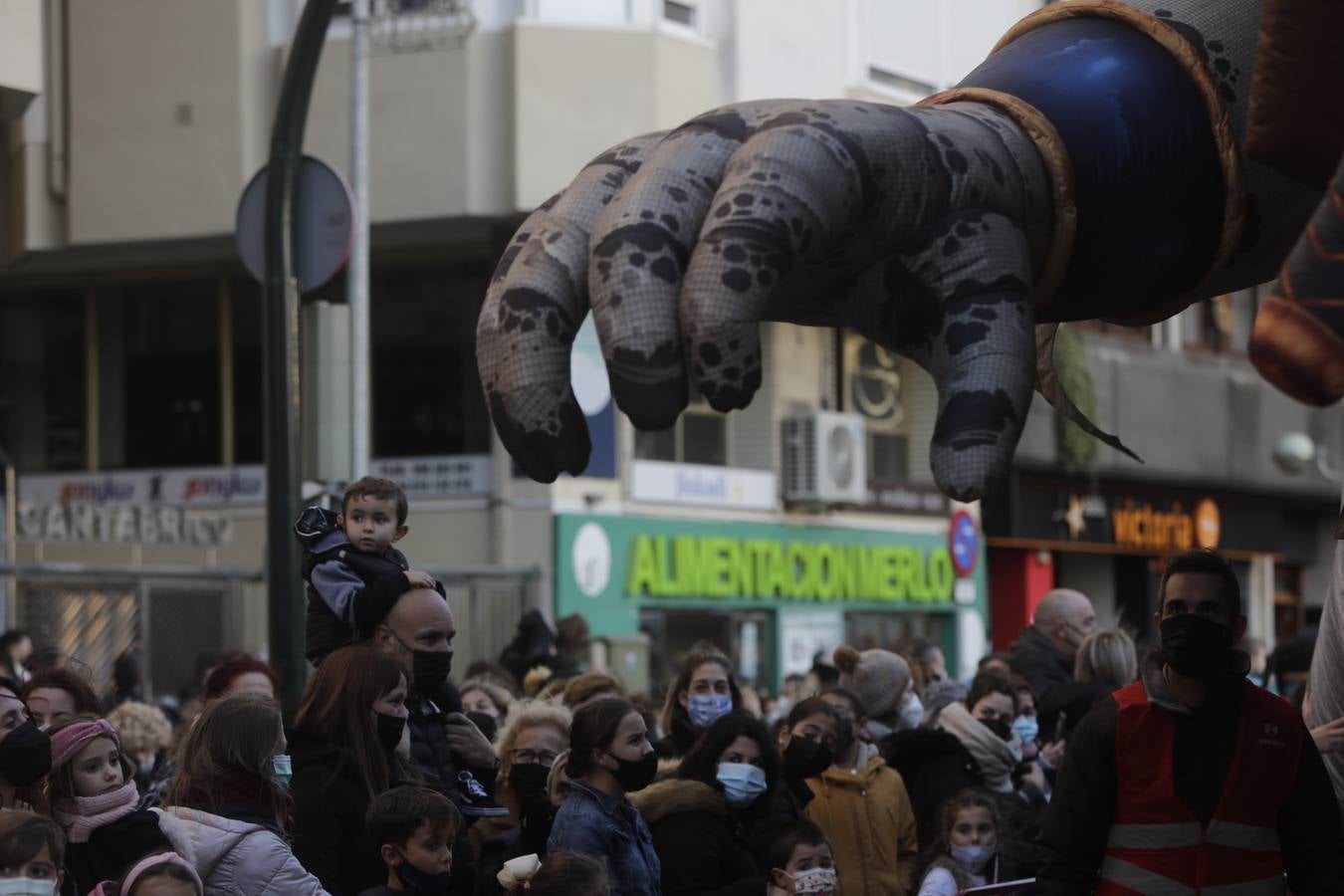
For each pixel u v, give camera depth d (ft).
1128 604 108.68
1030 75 15.11
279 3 72.64
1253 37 15.11
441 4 69.67
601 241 13.66
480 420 75.25
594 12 72.59
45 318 79.71
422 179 70.69
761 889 20.34
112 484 78.43
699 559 80.07
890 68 82.38
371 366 76.33
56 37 73.97
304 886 16.46
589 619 75.36
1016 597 100.48
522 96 70.44
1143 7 15.35
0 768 16.42
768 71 77.00
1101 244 14.85
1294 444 99.71
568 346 14.23
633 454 78.07
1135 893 16.10
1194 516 108.68
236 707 17.22
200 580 64.64
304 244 34.88
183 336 78.43
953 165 14.15
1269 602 117.29
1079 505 100.89
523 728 21.66
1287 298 11.46
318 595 19.66
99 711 22.02
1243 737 16.07
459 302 75.51
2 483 79.10
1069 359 92.63
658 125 72.38
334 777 17.78
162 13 72.54
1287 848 16.33
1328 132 13.83
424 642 19.29
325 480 35.65
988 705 26.76
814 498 83.61
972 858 23.17
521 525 74.74
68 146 73.56
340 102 71.05
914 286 14.39
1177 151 14.83
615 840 19.10
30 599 60.59
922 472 91.97
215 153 71.87
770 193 13.42
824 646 85.97
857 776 24.06
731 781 21.07
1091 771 16.33
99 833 16.53
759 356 13.39
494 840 21.25
